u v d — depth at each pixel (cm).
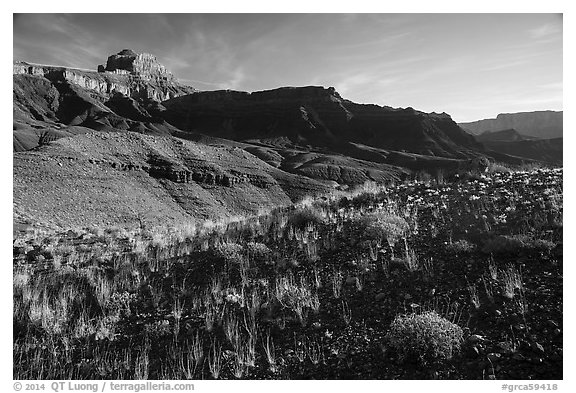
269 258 865
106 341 638
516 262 653
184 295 761
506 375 452
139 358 586
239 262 853
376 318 595
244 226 1147
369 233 863
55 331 663
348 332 576
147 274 868
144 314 708
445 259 709
